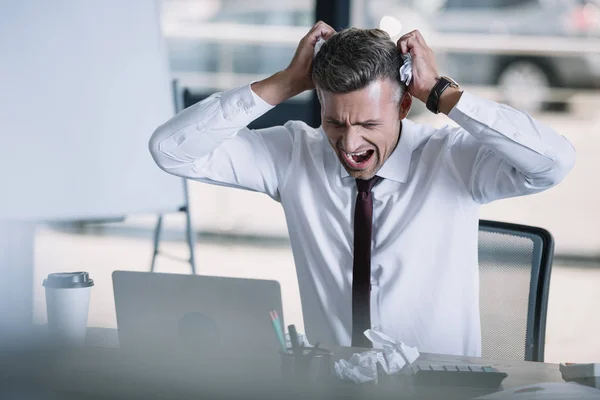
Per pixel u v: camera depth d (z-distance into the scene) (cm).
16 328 170
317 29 183
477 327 187
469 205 188
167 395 132
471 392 134
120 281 157
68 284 160
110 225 554
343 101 165
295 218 196
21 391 138
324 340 193
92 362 152
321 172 193
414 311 187
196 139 186
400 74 169
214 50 430
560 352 352
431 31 460
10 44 273
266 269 456
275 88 183
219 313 153
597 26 479
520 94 484
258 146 201
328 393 133
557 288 444
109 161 290
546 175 175
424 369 138
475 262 188
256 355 153
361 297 184
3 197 272
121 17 294
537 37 477
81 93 285
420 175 189
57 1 280
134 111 296
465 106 172
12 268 277
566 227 517
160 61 304
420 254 187
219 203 585
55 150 280
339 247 191
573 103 499
